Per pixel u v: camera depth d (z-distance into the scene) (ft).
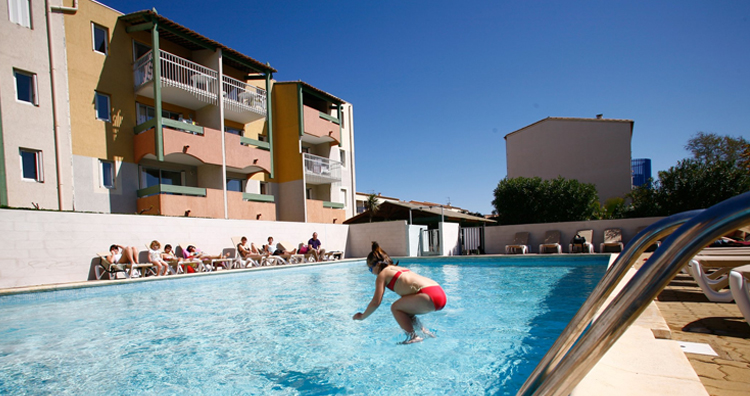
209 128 54.90
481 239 58.75
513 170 105.19
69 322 16.58
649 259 2.81
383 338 12.85
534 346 11.51
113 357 11.73
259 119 69.97
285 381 9.49
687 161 66.59
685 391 5.01
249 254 39.04
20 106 40.01
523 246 51.72
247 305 19.89
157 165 53.52
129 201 49.32
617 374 5.67
